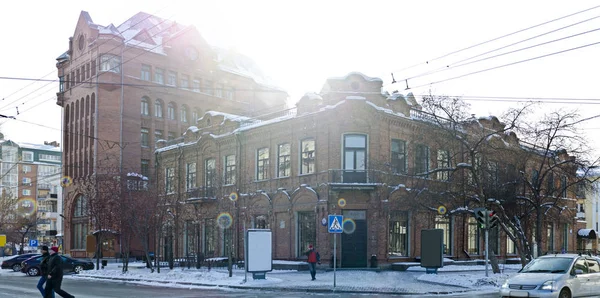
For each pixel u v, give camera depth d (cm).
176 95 6600
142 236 3594
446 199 2980
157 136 6394
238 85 7362
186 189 4628
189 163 4669
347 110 3438
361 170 3419
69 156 6512
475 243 4241
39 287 1759
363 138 3466
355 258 3409
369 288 2330
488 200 2856
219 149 4322
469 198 2914
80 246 6228
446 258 3850
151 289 2452
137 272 3497
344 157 3447
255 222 3984
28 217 8700
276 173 3847
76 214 6331
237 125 4209
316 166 3547
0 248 7969
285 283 2559
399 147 3638
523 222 3459
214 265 3869
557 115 2802
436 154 3025
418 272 3216
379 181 3384
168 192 4622
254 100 7512
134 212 3575
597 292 1720
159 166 4975
